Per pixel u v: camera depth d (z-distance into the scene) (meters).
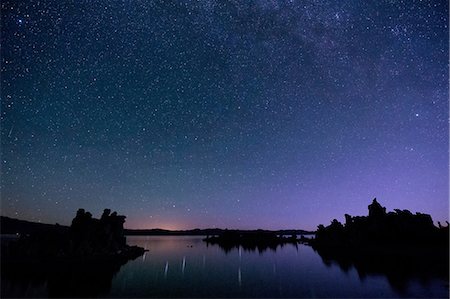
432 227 38.53
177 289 17.36
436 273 21.69
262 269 25.75
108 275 21.58
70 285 17.72
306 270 24.97
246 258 34.75
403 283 18.55
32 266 23.75
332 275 22.22
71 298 14.82
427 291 16.41
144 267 26.41
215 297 15.55
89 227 33.22
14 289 16.47
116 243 36.03
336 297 15.64
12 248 27.80
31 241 28.45
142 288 17.44
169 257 35.75
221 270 25.12
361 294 16.14
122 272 23.25
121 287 17.55
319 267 26.66
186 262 30.64
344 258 33.12
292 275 22.50
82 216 33.88
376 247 38.09
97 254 30.73
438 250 32.31
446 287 17.20
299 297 15.72
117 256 32.62
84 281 19.03
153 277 21.23
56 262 25.91
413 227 39.06
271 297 15.71
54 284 17.89
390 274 21.86
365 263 28.38
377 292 16.48
